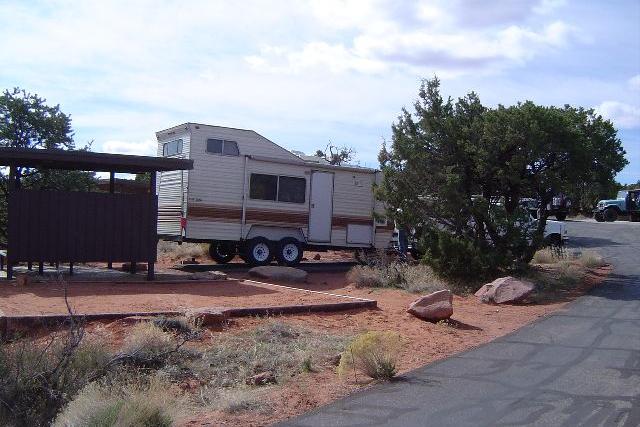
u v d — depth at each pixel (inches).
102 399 235.6
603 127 740.7
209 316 384.2
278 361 332.5
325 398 278.5
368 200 856.9
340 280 709.9
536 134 644.1
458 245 651.5
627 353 363.3
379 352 315.0
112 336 339.9
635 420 241.6
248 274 675.4
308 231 814.5
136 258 564.4
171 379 296.4
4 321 346.3
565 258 858.1
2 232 779.4
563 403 264.7
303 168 810.2
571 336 417.1
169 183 776.9
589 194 743.7
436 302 466.0
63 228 538.3
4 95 816.9
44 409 244.2
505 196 712.4
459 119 696.4
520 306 553.3
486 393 281.0
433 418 246.2
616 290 651.5
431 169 693.3
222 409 262.4
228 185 761.6
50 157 507.5
